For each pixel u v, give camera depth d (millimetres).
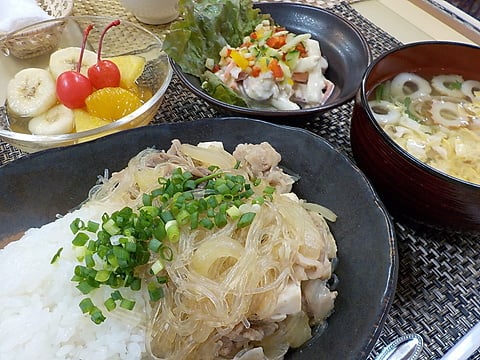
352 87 268
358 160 227
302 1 359
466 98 262
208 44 300
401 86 261
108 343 175
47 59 314
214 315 173
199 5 300
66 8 334
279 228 190
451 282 211
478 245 224
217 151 221
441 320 198
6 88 287
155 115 276
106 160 228
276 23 318
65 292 182
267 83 282
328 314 189
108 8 358
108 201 209
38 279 186
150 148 231
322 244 192
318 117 276
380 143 205
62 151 221
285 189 220
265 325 181
